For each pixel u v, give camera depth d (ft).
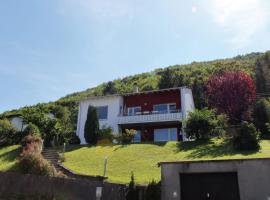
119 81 315.78
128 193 56.08
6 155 92.32
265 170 52.54
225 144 86.99
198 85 186.19
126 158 83.20
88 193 56.95
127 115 123.54
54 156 89.20
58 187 59.06
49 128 113.09
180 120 115.55
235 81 132.36
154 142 97.60
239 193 52.60
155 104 124.88
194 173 56.18
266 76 192.44
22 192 60.59
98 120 113.60
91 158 86.53
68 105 233.55
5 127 115.24
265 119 110.01
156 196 55.52
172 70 289.53
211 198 54.34
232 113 128.06
